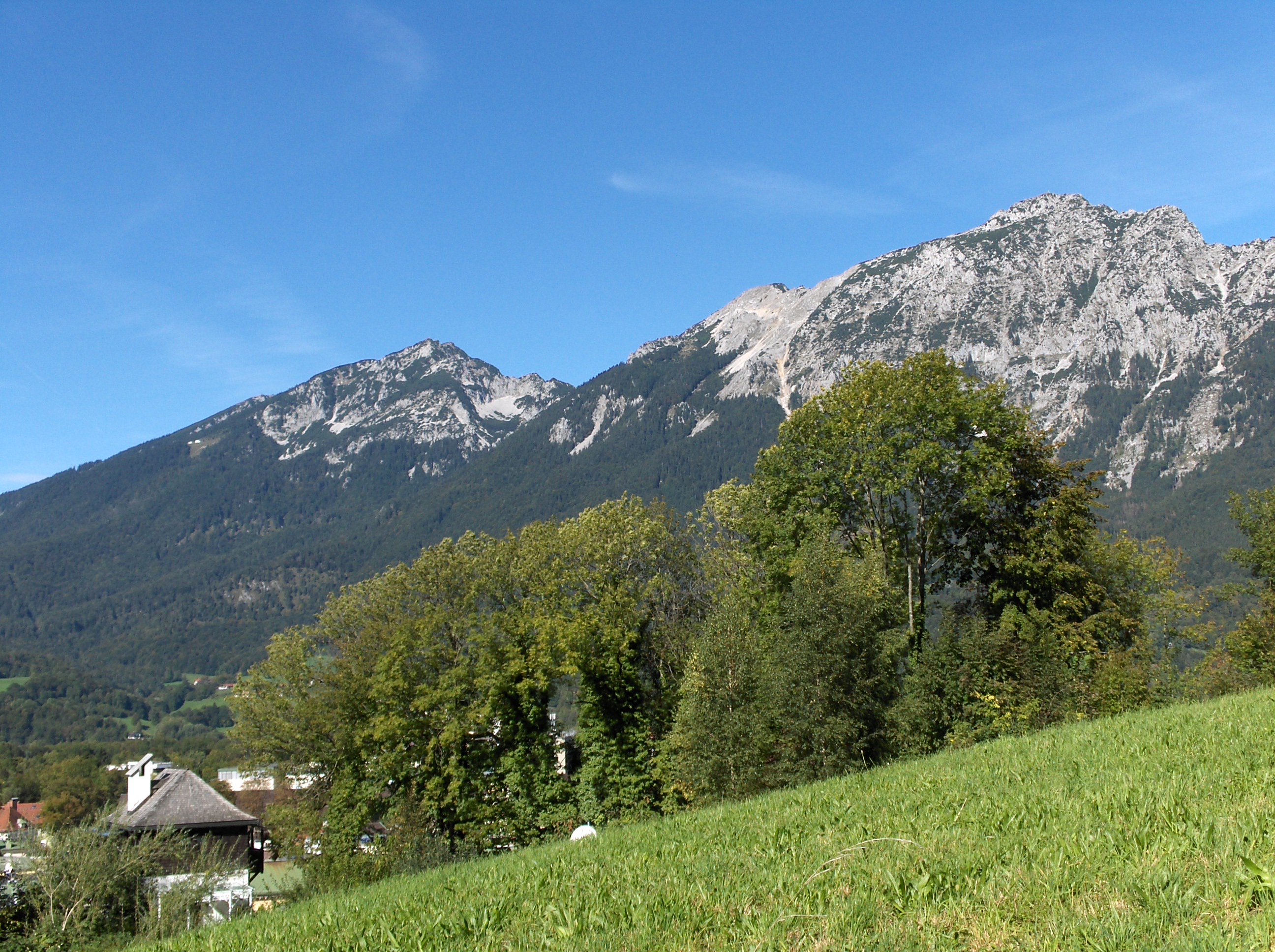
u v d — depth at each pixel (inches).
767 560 1541.6
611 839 656.4
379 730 1571.1
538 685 1590.8
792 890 368.2
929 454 1421.0
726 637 1233.4
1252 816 359.3
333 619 1979.6
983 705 1217.4
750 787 1133.7
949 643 1266.0
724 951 313.1
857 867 383.9
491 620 1670.8
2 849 1075.9
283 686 1932.8
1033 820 426.9
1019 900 310.5
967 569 1545.3
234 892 1241.4
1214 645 1576.0
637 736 1619.1
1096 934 269.0
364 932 428.5
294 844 1707.7
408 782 1606.8
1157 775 488.4
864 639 1111.6
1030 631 1307.8
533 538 1846.7
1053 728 893.2
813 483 1556.3
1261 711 676.7
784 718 1105.4
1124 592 1574.8
